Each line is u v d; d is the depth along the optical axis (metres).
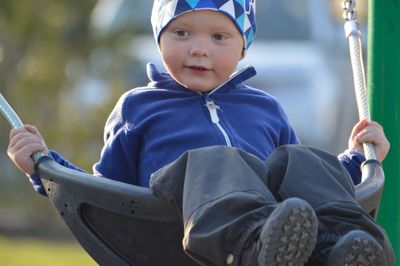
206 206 5.80
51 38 20.58
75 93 20.62
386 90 7.83
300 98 22.25
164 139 7.04
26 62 20.62
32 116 20.31
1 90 20.53
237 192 5.82
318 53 22.70
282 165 6.23
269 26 23.42
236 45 7.11
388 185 7.79
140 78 21.17
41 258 16.08
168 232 6.13
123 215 6.20
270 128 7.39
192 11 6.96
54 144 20.19
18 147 6.77
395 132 7.80
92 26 20.69
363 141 7.27
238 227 5.69
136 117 7.21
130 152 7.16
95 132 20.28
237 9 7.06
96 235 6.31
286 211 5.49
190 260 6.14
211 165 6.00
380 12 7.83
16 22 20.52
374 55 7.87
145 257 6.22
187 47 7.00
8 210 20.64
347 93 22.47
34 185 6.75
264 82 22.19
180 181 6.05
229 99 7.39
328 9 23.19
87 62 20.62
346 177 6.25
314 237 5.61
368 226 5.98
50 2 20.67
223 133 7.09
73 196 6.35
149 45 21.89
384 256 5.76
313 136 22.36
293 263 5.65
